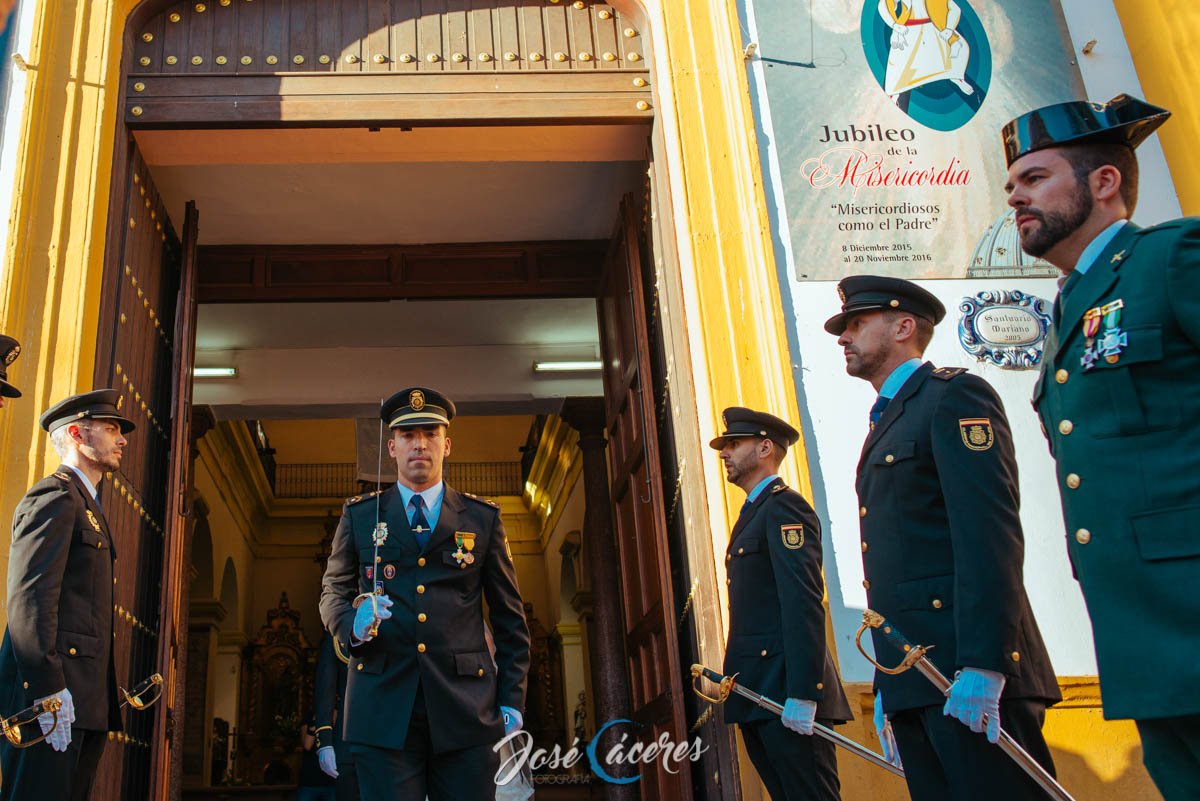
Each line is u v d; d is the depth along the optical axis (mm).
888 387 3539
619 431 7461
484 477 20500
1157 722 2396
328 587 4207
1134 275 2592
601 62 6633
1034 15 6633
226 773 17078
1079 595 5379
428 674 3945
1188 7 6371
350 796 5953
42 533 3879
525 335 10375
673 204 6207
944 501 3230
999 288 5996
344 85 6430
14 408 5137
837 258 5992
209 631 16234
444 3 6688
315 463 20812
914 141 6273
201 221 8391
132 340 6113
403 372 10266
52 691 3717
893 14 6535
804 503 4473
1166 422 2473
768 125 6250
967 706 2865
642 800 6625
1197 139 6230
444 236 8820
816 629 4133
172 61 6387
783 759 4160
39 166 5645
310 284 8797
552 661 18797
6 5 5898
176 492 5949
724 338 5773
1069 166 2787
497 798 5527
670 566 5934
